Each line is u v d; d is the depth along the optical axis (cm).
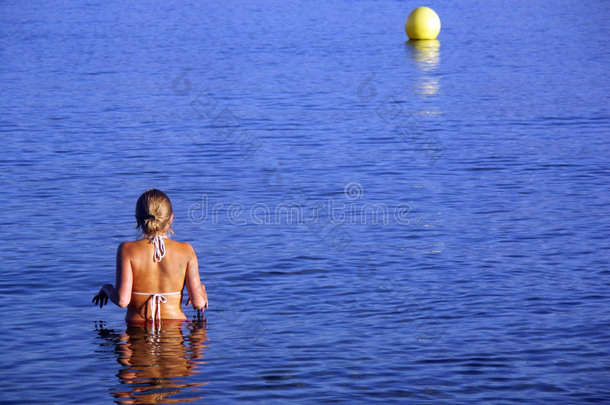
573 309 1438
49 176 2539
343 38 6569
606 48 5866
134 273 1359
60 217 2084
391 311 1438
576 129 3259
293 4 9794
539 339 1302
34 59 5372
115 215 2105
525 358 1228
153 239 1365
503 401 1087
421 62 5250
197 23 7694
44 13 8519
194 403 1074
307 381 1147
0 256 1747
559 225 2003
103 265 1695
